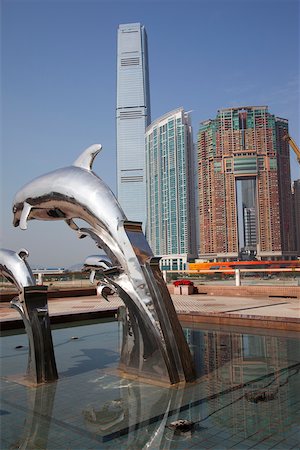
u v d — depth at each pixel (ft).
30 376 19.15
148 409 14.92
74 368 21.61
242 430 12.78
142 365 19.33
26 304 19.13
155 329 18.25
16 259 19.94
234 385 17.80
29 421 13.94
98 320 41.50
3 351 26.86
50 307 49.65
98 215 18.99
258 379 18.72
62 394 16.98
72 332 34.37
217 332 32.35
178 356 18.42
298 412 14.35
